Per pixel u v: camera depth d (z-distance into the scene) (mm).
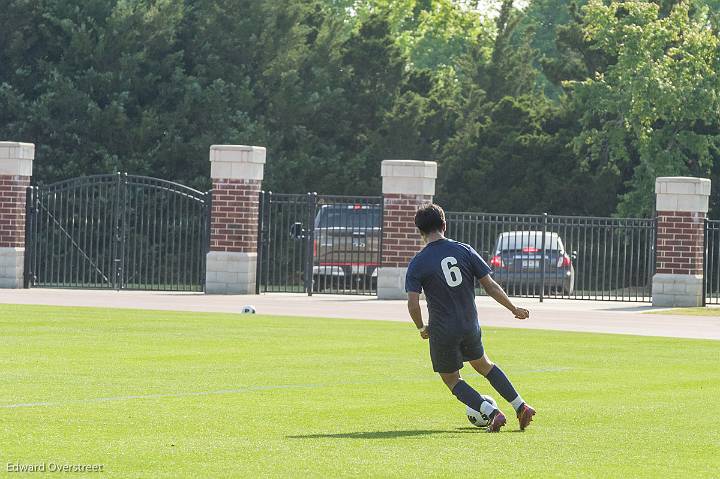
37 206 99375
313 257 97688
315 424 34719
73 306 78125
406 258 94688
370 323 70562
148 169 145750
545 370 49562
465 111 172750
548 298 99375
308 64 164125
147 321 67625
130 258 145875
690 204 93812
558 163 150875
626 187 152250
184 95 150500
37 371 44719
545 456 30250
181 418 35094
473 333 34219
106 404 37312
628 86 142500
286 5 160625
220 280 96188
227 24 158500
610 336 66750
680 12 145000
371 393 41281
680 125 148375
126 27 150875
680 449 31562
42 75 151750
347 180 153375
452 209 153000
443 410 37812
